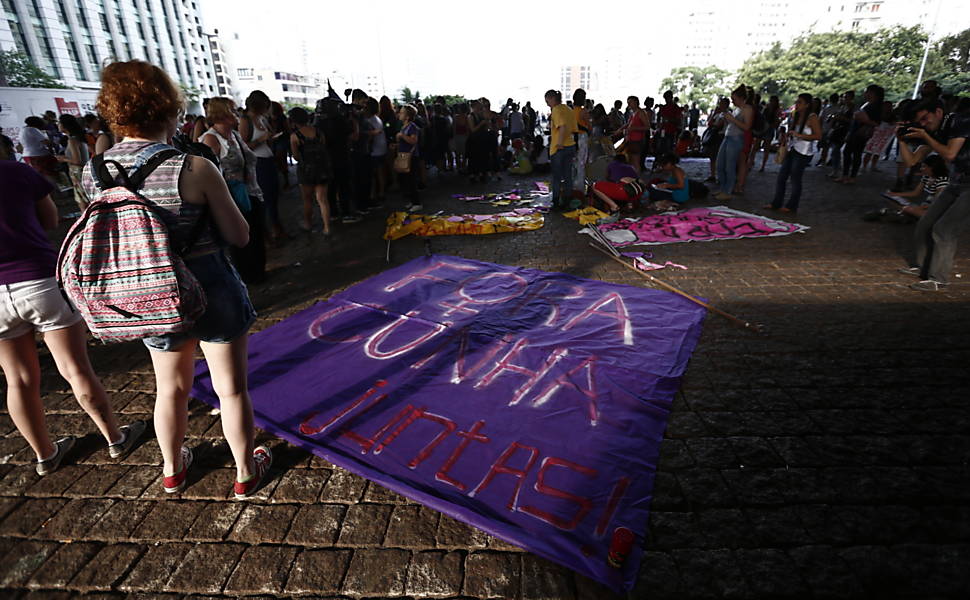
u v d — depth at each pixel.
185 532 2.08
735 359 3.25
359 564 1.91
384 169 9.06
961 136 3.86
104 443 2.64
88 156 7.37
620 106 12.41
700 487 2.22
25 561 1.96
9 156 2.21
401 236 6.40
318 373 3.22
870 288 4.30
